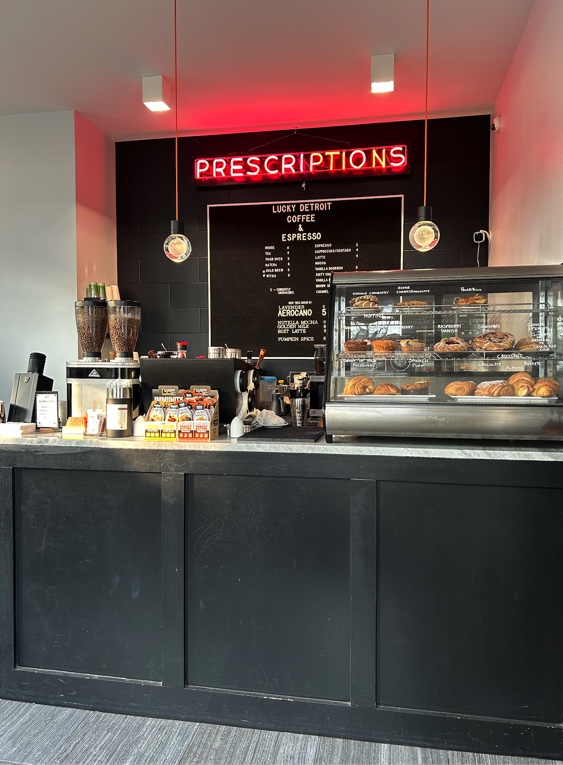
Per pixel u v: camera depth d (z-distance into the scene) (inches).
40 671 83.4
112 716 80.4
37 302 150.6
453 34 114.6
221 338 165.6
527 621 71.4
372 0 103.5
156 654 80.4
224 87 137.2
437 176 154.9
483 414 72.7
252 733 76.5
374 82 122.6
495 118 138.6
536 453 69.7
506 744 71.7
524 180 113.6
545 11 97.0
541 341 76.1
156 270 169.3
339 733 75.4
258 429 90.5
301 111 150.7
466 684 72.9
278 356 162.9
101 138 162.9
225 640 78.5
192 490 78.8
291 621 76.9
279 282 162.6
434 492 72.8
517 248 120.0
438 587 73.2
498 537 71.6
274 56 123.0
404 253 156.6
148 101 131.7
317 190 160.2
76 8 105.2
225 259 165.2
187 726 78.0
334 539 75.5
